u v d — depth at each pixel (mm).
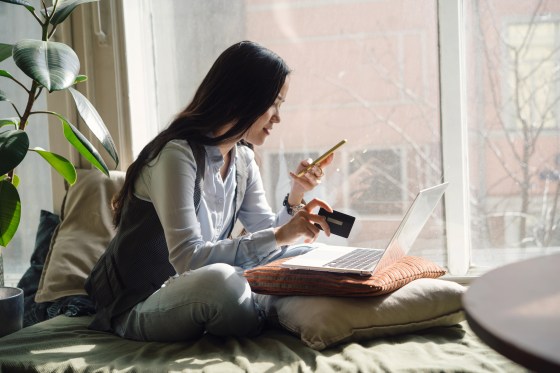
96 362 1471
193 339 1624
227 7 2260
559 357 627
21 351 1554
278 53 2236
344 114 2203
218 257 1609
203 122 1664
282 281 1636
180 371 1365
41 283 2045
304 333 1530
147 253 1687
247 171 1925
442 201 2133
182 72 2311
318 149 2232
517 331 694
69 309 1921
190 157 1646
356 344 1507
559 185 2062
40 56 1615
